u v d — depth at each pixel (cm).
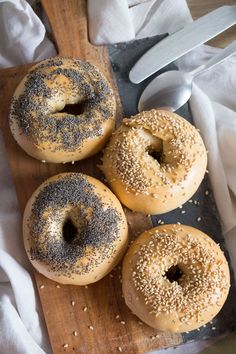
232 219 64
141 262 57
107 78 64
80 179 59
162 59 63
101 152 62
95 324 60
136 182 58
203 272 57
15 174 61
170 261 58
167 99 64
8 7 63
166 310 56
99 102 60
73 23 65
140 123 60
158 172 58
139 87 64
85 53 65
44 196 58
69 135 58
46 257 57
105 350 59
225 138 65
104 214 58
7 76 63
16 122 59
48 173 62
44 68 60
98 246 57
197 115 65
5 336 57
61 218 58
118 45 65
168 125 60
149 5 68
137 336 60
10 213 62
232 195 66
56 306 59
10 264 59
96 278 58
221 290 58
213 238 63
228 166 66
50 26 65
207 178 64
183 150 59
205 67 64
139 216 62
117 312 60
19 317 59
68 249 57
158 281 57
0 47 65
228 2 70
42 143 58
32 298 60
